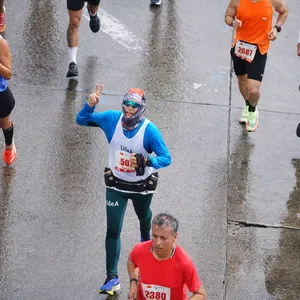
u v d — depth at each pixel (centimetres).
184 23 2756
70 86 2386
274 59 2595
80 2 2305
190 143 2169
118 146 1536
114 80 2430
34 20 2708
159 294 1328
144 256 1312
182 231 1839
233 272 1730
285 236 1856
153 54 2575
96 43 2616
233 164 2102
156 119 2255
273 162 2127
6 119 1933
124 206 1588
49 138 2150
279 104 2378
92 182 1995
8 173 2003
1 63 1839
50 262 1723
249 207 1944
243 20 2080
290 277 1728
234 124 2267
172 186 1995
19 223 1838
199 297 1307
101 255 1753
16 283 1659
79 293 1641
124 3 2866
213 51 2614
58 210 1889
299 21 2808
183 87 2417
